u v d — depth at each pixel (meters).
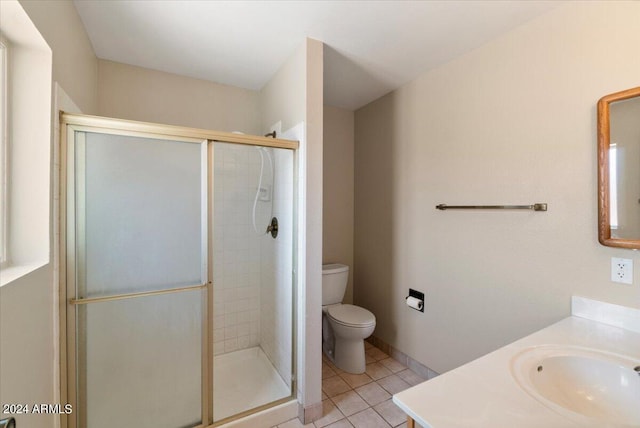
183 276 1.51
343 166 2.94
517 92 1.59
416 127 2.24
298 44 1.79
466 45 1.78
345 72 2.14
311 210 1.73
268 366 2.20
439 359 2.05
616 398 0.95
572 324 1.27
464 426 0.68
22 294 0.90
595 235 1.30
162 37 1.72
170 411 1.47
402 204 2.38
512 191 1.61
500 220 1.68
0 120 0.99
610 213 1.24
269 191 2.15
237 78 2.29
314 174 1.74
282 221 1.99
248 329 2.34
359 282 2.90
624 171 1.21
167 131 1.44
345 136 2.94
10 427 0.71
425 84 2.16
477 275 1.80
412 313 2.27
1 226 1.00
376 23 1.57
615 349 1.05
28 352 0.94
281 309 2.01
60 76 1.22
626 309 1.21
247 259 2.32
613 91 1.24
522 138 1.57
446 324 2.00
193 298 1.53
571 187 1.38
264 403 1.76
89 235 1.30
